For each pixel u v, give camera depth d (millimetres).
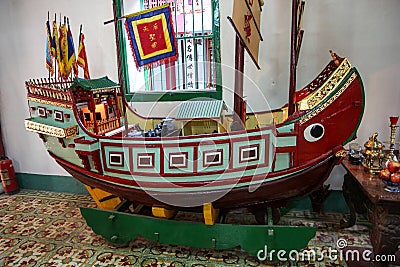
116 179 2176
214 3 2752
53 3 3127
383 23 2479
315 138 1903
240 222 2641
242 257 2213
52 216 2920
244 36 2039
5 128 3607
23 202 3264
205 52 2930
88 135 2195
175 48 2518
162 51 2512
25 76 3404
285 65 2713
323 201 2717
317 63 2641
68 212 3002
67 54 2809
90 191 2502
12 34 3330
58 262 2203
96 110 2422
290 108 2188
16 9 3254
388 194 1704
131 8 2945
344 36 2559
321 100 1863
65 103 2219
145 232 2236
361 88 1850
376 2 2463
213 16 2775
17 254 2311
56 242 2467
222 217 2285
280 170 1974
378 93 2582
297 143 1917
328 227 2521
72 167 2385
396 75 2525
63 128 2174
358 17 2510
